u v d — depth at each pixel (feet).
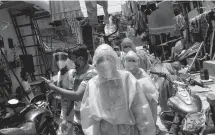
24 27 32.83
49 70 23.47
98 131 8.37
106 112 8.15
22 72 25.61
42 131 15.07
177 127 14.70
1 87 24.79
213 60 34.99
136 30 37.29
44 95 17.07
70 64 13.56
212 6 35.14
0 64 26.30
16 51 30.81
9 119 15.26
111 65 8.23
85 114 8.49
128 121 8.21
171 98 15.08
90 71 10.22
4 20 29.86
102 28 33.71
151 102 11.27
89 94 8.35
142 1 29.17
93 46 33.60
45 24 32.81
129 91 8.29
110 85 8.29
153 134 8.31
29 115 15.05
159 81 18.03
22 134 13.75
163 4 30.78
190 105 14.14
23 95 23.59
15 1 26.03
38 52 33.19
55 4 24.43
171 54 41.70
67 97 10.19
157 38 46.09
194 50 35.94
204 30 35.24
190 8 40.70
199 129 13.47
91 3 24.34
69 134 12.79
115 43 37.83
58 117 16.84
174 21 30.96
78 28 31.01
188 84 16.33
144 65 19.11
